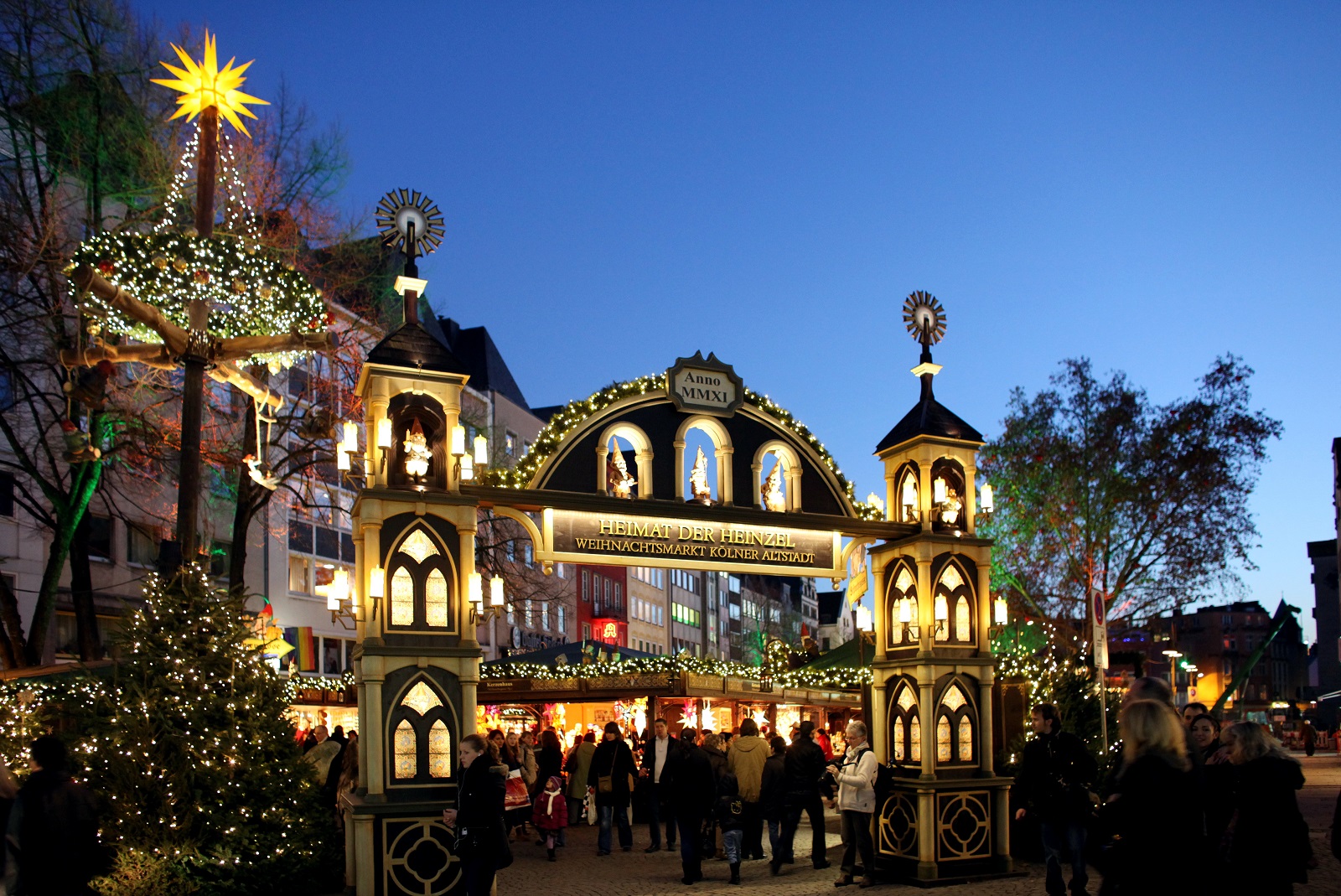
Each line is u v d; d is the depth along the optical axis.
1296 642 127.00
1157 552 32.72
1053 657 16.27
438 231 12.09
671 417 12.95
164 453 22.48
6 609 19.00
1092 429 33.03
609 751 16.67
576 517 12.24
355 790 11.55
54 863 7.20
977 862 13.23
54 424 20.69
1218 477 31.81
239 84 13.56
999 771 14.67
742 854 15.92
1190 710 9.55
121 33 20.95
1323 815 19.53
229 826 11.20
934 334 14.77
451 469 11.50
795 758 14.11
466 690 11.06
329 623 37.50
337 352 24.33
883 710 14.29
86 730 11.38
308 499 27.83
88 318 13.95
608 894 12.45
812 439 13.73
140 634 11.73
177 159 21.27
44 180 21.12
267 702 12.14
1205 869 5.67
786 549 13.34
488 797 8.69
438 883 10.59
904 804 13.42
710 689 24.30
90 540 27.70
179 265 12.95
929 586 13.70
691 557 12.74
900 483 14.50
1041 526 33.06
